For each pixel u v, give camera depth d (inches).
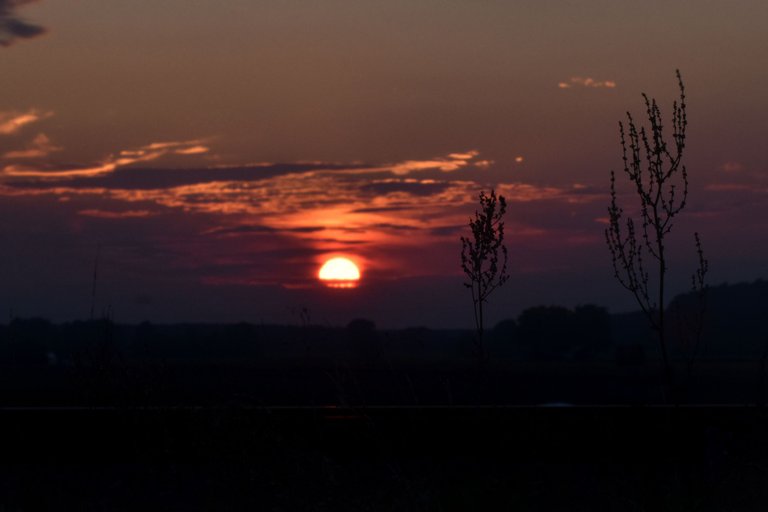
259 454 435.5
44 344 3100.4
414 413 560.1
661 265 409.4
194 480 463.2
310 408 557.3
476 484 409.1
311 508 397.7
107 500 433.7
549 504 430.0
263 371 2020.2
